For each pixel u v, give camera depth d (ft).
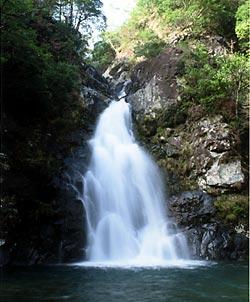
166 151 74.23
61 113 68.18
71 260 53.78
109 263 52.95
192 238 60.49
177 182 69.97
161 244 59.67
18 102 60.95
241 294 34.09
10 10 52.13
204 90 76.69
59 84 63.41
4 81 57.26
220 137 70.44
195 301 31.50
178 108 77.97
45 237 52.95
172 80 81.76
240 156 70.64
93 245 57.00
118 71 120.88
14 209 49.93
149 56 104.01
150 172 71.56
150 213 66.03
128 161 71.00
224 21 108.37
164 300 31.71
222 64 82.64
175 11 116.88
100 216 60.64
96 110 78.33
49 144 62.75
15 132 57.88
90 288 35.76
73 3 102.53
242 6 94.17
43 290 34.73
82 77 86.63
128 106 83.46
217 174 68.03
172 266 50.80
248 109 75.72
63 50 85.40
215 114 74.18
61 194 57.36
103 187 64.08
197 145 71.82
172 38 111.86
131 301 31.22
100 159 68.08
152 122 79.05
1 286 36.37
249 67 78.18
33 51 56.70
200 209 64.23
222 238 60.85
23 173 54.65
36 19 80.69
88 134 72.28
